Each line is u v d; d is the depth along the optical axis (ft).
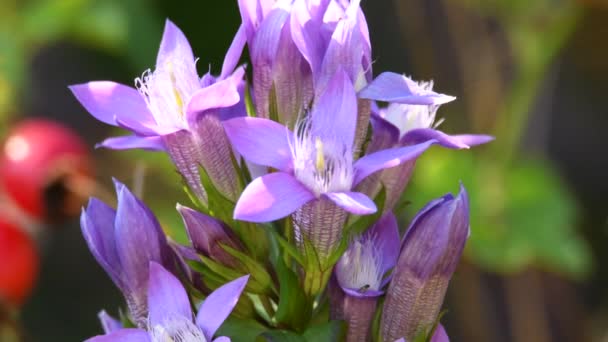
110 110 1.05
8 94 1.62
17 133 1.56
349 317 1.06
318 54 1.04
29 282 1.50
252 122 1.02
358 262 1.06
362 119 1.06
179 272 1.07
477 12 1.62
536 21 1.62
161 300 1.04
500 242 1.61
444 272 1.05
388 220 1.07
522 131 1.68
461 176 1.62
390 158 1.02
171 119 1.05
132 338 1.03
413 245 1.05
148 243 1.06
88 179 1.55
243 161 1.08
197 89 1.05
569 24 1.61
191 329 1.02
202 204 1.07
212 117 1.05
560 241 1.62
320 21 1.04
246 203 1.00
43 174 1.52
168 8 1.62
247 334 1.07
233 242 1.05
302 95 1.06
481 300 1.62
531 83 1.63
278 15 1.05
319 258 1.05
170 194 1.54
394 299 1.06
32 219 1.54
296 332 1.06
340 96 1.03
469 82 1.64
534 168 1.66
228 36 1.60
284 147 1.02
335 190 1.02
